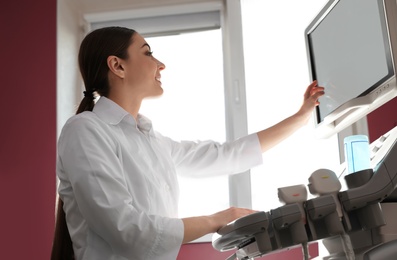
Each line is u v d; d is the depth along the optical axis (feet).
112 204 4.13
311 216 3.41
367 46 4.59
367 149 4.29
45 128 8.33
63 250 4.74
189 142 6.15
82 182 4.20
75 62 9.12
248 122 8.38
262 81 8.54
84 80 5.36
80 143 4.36
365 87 4.66
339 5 5.28
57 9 8.79
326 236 3.49
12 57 8.66
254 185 8.14
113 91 5.23
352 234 3.61
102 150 4.40
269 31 8.73
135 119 5.30
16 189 8.13
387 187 3.39
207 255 7.66
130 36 5.32
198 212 8.38
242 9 8.80
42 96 8.46
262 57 8.64
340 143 8.10
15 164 8.21
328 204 3.37
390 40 3.97
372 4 4.44
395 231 3.54
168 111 8.88
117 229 4.09
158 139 5.79
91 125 4.52
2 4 8.88
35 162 8.20
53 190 8.08
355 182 3.52
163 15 9.24
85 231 4.41
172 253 4.30
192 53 9.20
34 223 7.98
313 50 6.19
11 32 8.77
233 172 6.20
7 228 7.99
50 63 8.60
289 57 8.62
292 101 8.45
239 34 8.59
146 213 4.36
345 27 5.13
